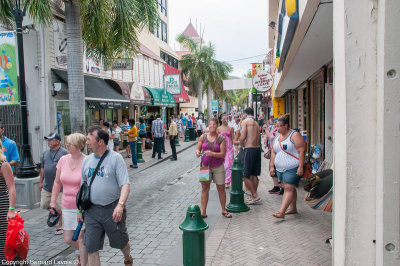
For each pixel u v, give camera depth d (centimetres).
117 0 878
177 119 2612
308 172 627
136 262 449
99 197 361
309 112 1178
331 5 380
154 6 996
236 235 523
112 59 1048
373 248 199
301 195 765
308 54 673
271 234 520
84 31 987
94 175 365
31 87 1096
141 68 1998
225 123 887
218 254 449
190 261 322
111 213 363
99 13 830
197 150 622
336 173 228
